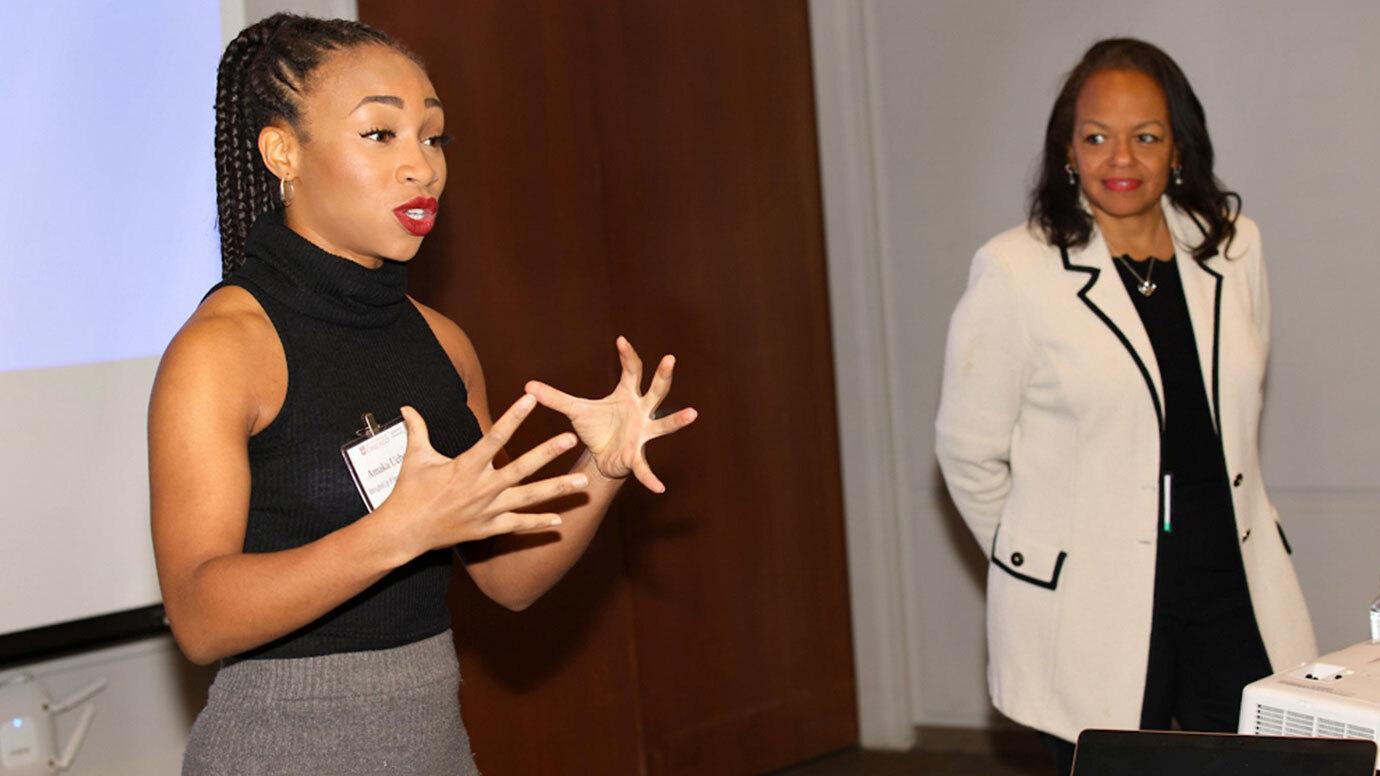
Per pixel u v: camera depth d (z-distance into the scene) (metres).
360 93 1.33
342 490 1.31
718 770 3.48
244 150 1.47
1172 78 2.05
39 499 2.13
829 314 3.71
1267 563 2.02
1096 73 2.06
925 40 3.60
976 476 2.14
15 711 2.18
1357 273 3.12
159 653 2.41
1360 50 3.07
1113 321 2.00
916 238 3.67
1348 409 3.15
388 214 1.33
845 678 3.74
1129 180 2.01
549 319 3.11
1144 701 1.98
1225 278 2.07
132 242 2.21
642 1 3.30
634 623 3.30
